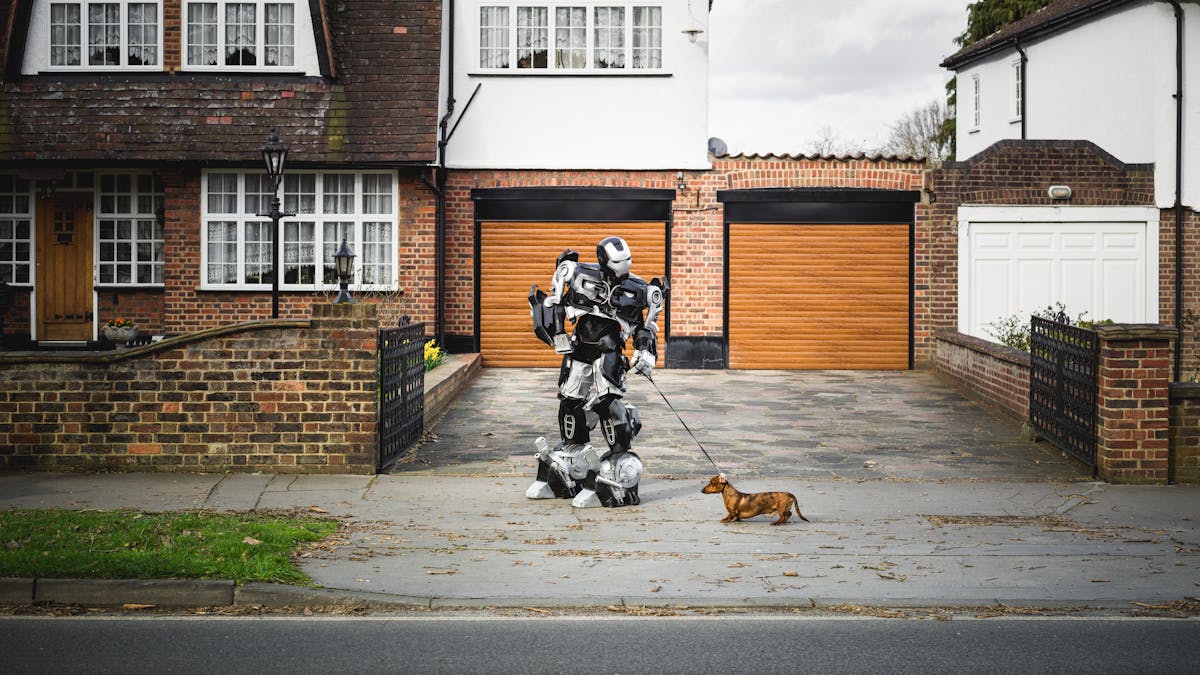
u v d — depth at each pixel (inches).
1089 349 504.1
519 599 303.7
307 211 812.0
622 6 860.0
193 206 802.2
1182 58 849.5
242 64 809.5
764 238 861.2
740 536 379.6
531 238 861.2
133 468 473.1
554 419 631.2
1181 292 853.2
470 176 857.5
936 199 852.6
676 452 546.6
